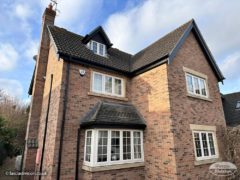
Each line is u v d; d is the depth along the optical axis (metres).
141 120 9.47
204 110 10.13
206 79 11.27
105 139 7.80
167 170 7.54
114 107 9.37
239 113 16.30
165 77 8.75
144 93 9.94
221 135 10.59
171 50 9.01
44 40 11.66
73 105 8.34
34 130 10.20
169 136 7.82
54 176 6.93
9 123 23.67
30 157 9.12
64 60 8.66
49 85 10.01
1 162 15.16
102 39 11.68
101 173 7.23
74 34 12.03
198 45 11.70
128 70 11.04
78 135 8.02
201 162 8.48
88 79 9.33
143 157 8.82
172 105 8.28
